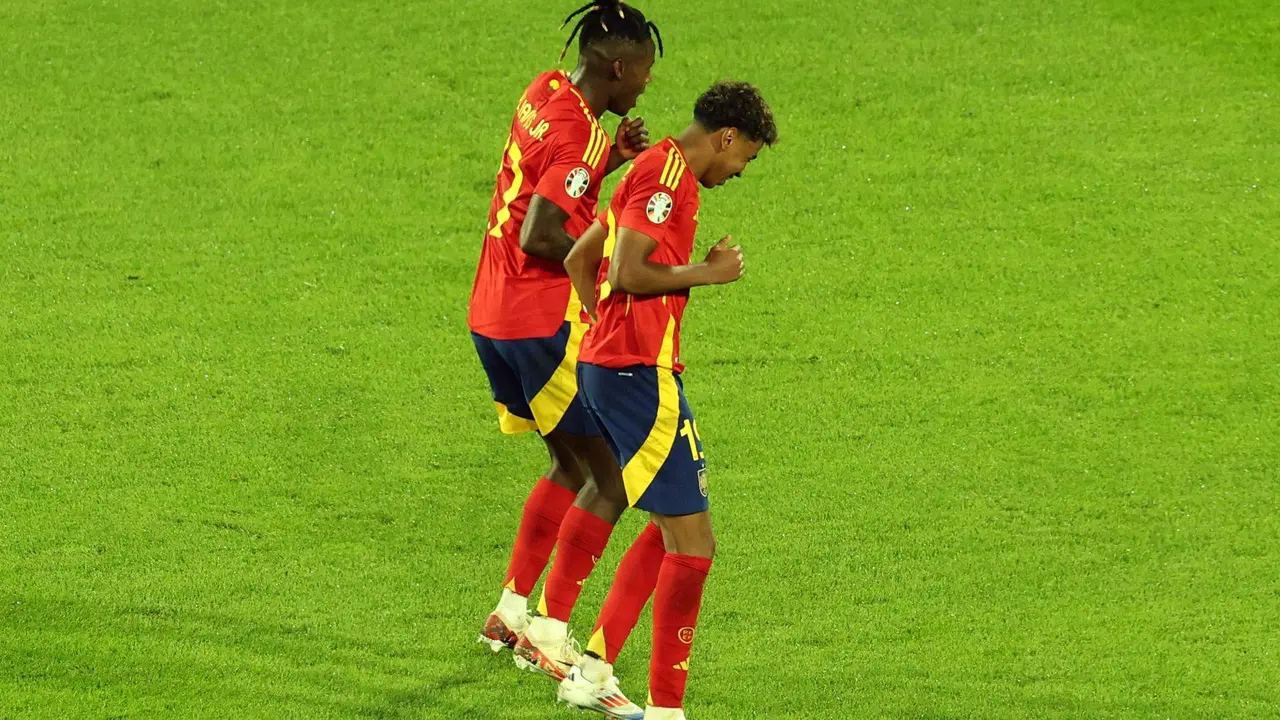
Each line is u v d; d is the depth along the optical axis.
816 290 32.38
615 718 18.53
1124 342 30.28
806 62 41.81
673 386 17.80
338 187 36.72
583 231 19.61
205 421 27.09
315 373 29.02
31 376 28.61
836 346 30.20
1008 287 32.44
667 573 17.80
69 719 17.89
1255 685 19.59
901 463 25.97
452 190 36.72
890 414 27.67
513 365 20.03
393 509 24.27
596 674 18.44
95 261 33.38
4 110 39.75
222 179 37.00
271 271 33.12
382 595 21.59
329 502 24.42
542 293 19.66
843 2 44.91
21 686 18.64
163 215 35.38
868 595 21.92
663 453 17.69
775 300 31.98
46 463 25.44
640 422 17.69
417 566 22.53
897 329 30.84
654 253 17.20
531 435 26.84
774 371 29.28
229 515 23.88
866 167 37.38
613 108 20.16
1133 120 39.19
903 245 34.19
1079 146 38.12
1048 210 35.50
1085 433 27.00
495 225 20.12
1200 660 20.27
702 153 17.48
